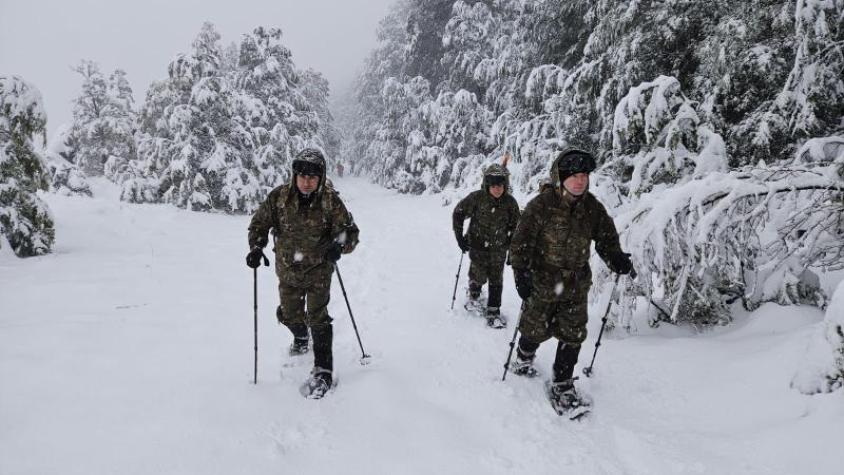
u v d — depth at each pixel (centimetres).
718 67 563
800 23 473
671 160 527
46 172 740
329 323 321
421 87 2389
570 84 908
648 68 702
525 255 293
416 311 499
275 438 254
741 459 233
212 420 262
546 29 1188
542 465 243
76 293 498
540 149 1062
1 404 263
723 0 619
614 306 413
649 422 280
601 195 555
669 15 659
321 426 270
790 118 511
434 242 953
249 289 582
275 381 320
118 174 2294
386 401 298
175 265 686
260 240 307
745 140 555
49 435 238
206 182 1548
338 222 315
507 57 1602
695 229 347
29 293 491
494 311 455
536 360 375
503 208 436
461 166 1888
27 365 311
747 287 392
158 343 372
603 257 299
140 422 255
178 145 1541
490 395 315
